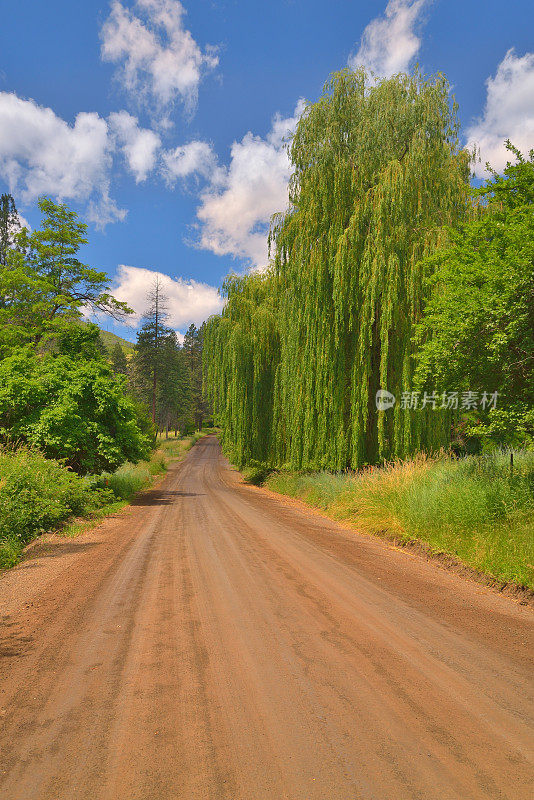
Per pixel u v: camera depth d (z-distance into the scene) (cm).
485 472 827
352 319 1368
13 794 193
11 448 1227
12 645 357
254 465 2347
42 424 1321
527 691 295
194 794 193
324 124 1479
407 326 1259
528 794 196
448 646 366
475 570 586
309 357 1479
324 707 268
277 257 1642
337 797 192
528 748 232
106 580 536
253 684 295
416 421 1247
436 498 794
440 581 570
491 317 687
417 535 770
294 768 212
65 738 234
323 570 595
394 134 1388
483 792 197
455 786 201
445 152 1339
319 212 1457
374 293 1250
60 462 1220
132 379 6228
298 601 466
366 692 287
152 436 4306
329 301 1427
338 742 233
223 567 596
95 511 1115
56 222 2569
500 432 737
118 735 237
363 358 1317
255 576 555
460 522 708
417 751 227
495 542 616
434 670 322
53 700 273
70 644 357
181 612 429
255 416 2272
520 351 695
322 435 1440
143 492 1906
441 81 1377
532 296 653
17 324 2559
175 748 226
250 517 1102
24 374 1451
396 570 616
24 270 2506
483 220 791
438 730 246
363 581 551
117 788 196
